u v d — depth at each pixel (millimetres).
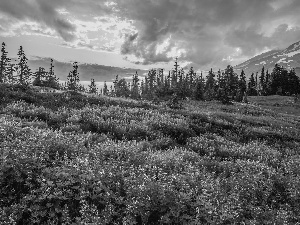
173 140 14961
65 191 6871
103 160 9266
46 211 6188
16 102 18750
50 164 8195
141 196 6918
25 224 5910
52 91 26344
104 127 14398
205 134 17406
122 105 24438
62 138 10305
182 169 9891
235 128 21328
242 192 8641
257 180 9734
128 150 10234
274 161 13398
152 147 12703
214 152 13500
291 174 11289
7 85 23781
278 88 107500
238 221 7066
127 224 6223
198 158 11742
